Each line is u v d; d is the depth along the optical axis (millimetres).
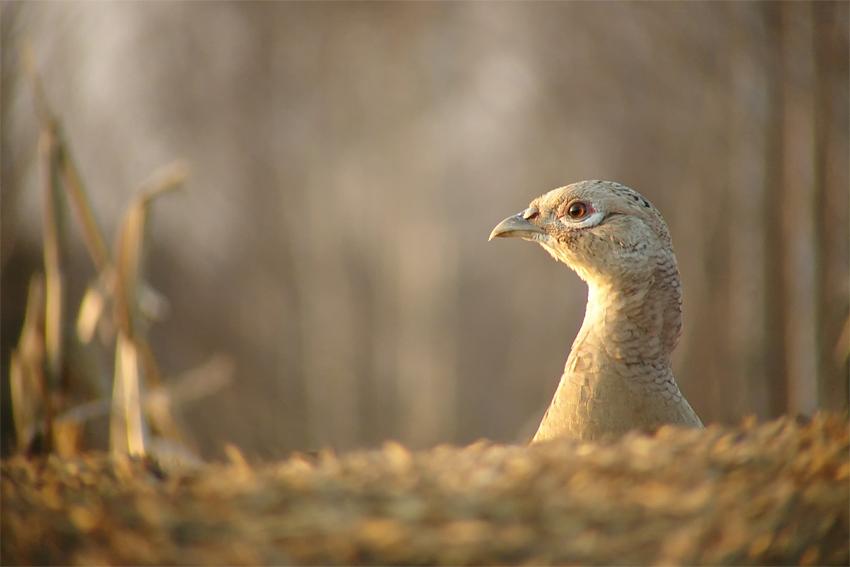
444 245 31812
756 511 2676
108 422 11461
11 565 2572
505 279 34188
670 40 14562
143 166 23875
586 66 18781
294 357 29578
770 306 11031
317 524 2588
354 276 32656
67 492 2996
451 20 29422
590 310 5789
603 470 2936
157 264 25375
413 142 31156
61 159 7105
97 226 7332
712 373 14938
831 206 9969
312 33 29797
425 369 31391
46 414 6504
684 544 2523
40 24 14461
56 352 6758
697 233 15367
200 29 27156
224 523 2625
